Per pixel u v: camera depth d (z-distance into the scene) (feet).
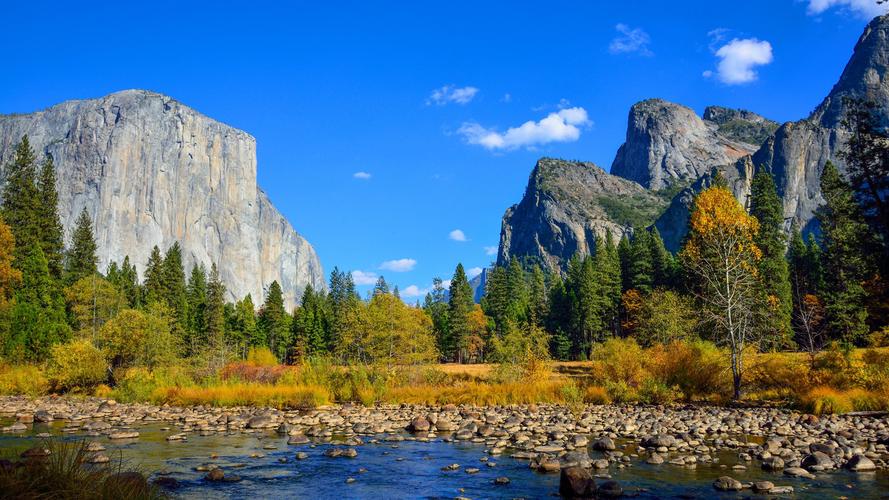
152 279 320.91
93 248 282.77
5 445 57.16
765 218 234.99
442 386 117.70
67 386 126.41
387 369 122.11
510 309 335.26
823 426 66.59
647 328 167.84
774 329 128.06
